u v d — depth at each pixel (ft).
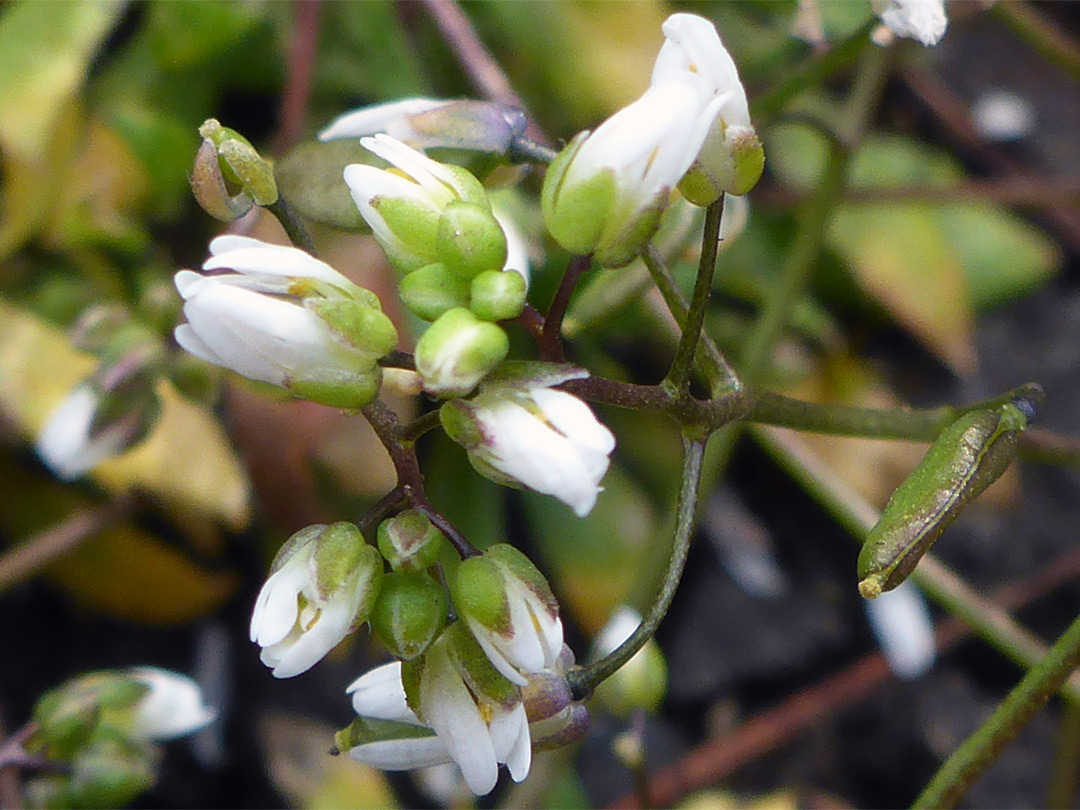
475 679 0.17
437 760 0.18
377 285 0.25
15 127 0.26
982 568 0.32
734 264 0.30
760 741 0.29
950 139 0.38
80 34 0.27
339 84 0.29
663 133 0.17
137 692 0.22
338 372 0.17
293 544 0.17
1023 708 0.20
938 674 0.31
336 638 0.17
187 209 0.28
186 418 0.26
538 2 0.28
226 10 0.27
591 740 0.29
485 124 0.20
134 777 0.22
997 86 0.39
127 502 0.26
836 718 0.31
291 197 0.20
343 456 0.25
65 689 0.22
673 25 0.17
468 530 0.27
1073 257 0.37
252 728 0.28
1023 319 0.35
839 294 0.33
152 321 0.23
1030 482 0.33
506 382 0.17
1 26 0.27
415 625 0.17
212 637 0.29
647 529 0.28
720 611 0.31
